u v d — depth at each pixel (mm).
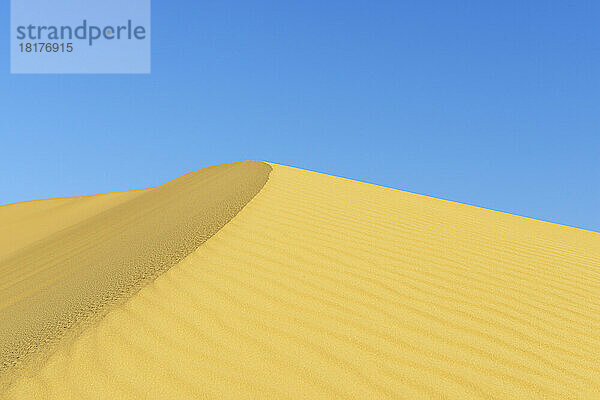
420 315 5754
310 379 4441
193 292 5715
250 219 8570
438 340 5266
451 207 14172
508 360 5051
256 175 14344
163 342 4766
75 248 10891
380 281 6566
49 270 9148
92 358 4500
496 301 6441
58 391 4105
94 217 17812
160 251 7367
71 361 4457
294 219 8891
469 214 13312
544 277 7750
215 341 4848
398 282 6613
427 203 13719
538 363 5062
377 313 5680
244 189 11844
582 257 9648
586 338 5727
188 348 4711
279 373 4477
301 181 13070
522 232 11766
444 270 7336
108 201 24500
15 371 4410
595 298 7070
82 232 13617
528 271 7949
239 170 17078
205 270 6305
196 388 4211
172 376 4332
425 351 5035
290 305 5633
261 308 5504
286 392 4250
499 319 5914
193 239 7547
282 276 6340
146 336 4840
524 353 5223
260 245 7328
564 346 5473
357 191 13148
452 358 4969
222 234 7648
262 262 6715
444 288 6629
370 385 4441
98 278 6898
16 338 5301
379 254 7621
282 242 7555
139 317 5145
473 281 7059
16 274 9891
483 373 4781
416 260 7605
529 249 9594
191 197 13273
